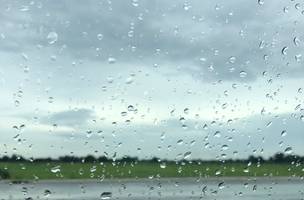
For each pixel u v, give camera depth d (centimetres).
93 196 693
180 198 638
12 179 665
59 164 573
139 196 664
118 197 655
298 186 819
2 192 665
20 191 691
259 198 641
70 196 691
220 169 588
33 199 609
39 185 846
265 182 907
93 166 592
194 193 709
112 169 621
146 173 634
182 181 883
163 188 794
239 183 893
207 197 652
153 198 636
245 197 652
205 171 591
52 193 728
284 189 775
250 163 578
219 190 765
